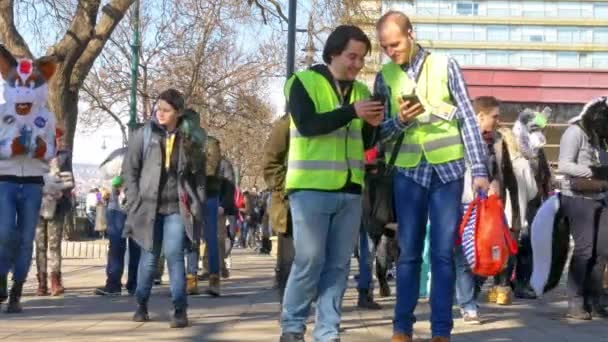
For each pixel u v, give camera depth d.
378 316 8.60
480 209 6.27
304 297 5.85
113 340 6.71
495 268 6.22
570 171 8.33
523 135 10.31
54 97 14.80
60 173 10.42
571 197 8.40
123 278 13.49
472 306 8.08
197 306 9.52
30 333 7.09
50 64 8.37
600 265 8.50
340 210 5.81
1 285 8.54
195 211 7.56
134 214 7.66
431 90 6.19
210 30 30.33
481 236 6.21
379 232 6.47
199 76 32.47
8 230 8.26
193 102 32.75
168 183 7.58
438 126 6.12
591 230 8.34
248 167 58.56
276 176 7.16
